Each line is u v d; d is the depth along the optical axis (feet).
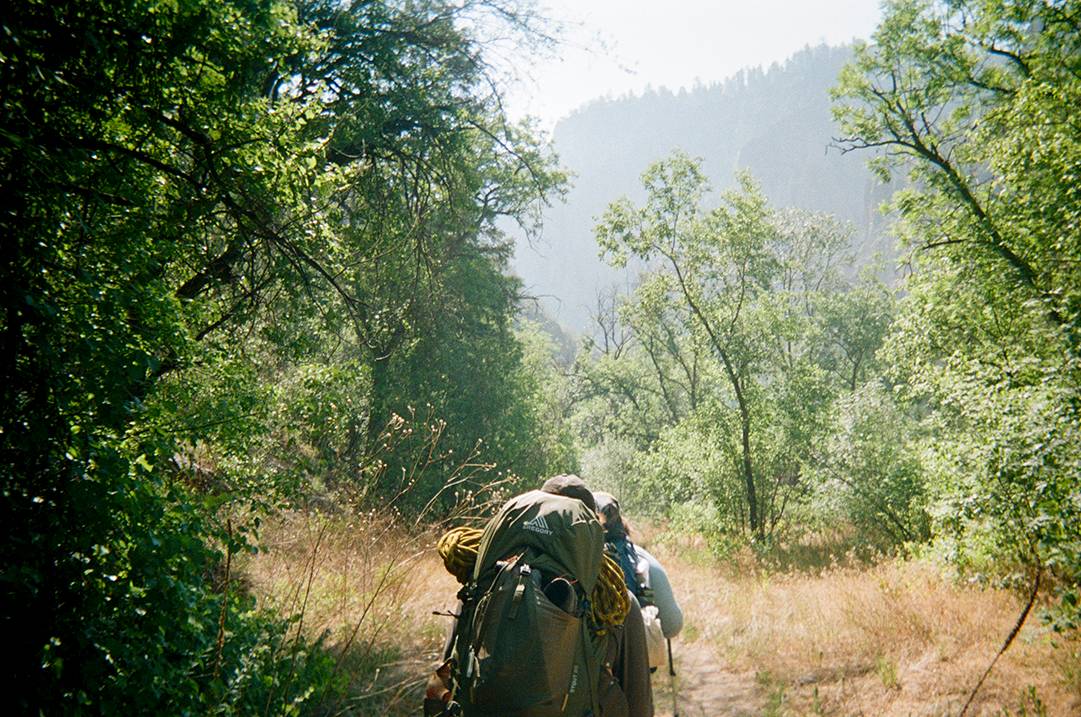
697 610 33.14
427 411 67.36
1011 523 27.71
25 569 8.68
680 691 22.24
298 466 22.45
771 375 76.18
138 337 12.51
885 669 21.97
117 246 13.25
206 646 11.73
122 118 13.92
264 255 22.93
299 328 26.45
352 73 40.19
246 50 16.67
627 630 8.67
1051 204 40.96
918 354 57.57
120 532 10.19
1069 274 38.27
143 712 9.96
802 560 61.57
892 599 28.22
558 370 154.61
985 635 24.09
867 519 63.21
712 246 73.67
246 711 12.12
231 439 19.02
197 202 16.98
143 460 11.51
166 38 13.97
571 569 7.85
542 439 91.25
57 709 9.05
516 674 7.23
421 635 20.95
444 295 71.77
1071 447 23.68
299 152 19.24
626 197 74.13
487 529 8.60
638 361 140.15
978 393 30.63
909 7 58.85
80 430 10.30
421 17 44.60
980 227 52.95
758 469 74.38
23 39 10.54
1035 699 17.76
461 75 47.09
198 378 19.75
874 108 62.44
